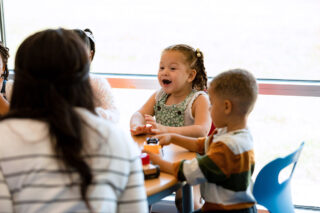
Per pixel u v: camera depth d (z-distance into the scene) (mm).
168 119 1837
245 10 2064
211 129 1804
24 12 2338
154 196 1149
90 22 2262
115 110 1703
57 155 720
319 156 2248
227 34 2107
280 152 2258
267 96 2127
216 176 1150
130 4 2188
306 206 2154
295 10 2027
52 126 726
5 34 2404
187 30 2143
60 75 744
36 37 779
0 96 1707
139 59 2262
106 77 2250
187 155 1394
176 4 2127
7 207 721
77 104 779
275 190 1407
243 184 1184
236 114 1230
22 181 724
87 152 746
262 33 2078
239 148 1172
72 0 2256
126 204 813
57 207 720
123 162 785
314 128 2191
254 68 2127
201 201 1754
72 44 770
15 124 741
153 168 1186
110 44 2266
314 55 2062
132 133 1663
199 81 1877
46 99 741
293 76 2102
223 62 2146
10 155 725
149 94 2279
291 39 2064
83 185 723
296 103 2127
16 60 776
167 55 1780
